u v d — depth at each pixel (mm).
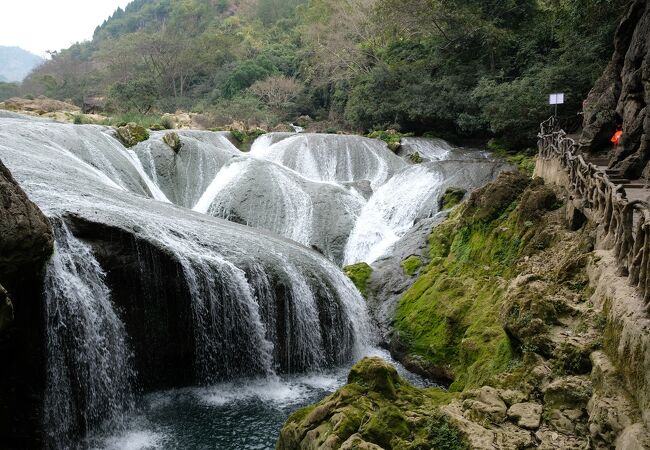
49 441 9617
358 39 44688
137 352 11375
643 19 14547
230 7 88188
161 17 105812
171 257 11398
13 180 8500
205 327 12000
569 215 11141
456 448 6406
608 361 6613
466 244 14391
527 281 9422
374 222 20453
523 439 6320
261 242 14594
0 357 9227
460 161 21844
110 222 11047
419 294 14383
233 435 10016
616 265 7906
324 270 14656
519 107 24344
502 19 30578
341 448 6559
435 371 12227
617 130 16891
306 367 13391
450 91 30859
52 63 81625
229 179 22094
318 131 40438
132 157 22203
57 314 9711
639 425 5426
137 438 9992
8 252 8094
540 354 7816
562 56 24438
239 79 54094
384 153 27000
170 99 55031
